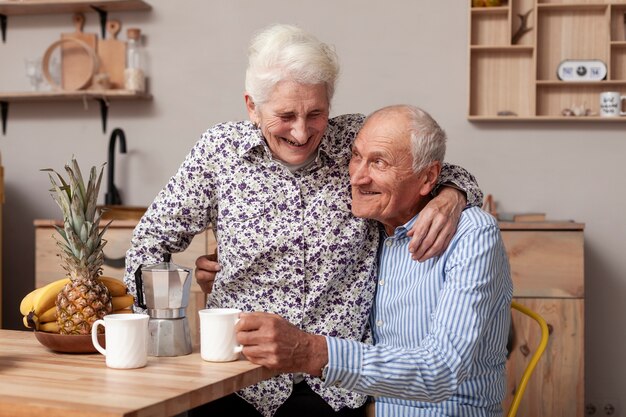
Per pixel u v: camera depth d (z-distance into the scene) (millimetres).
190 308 3092
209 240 3076
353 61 3564
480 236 1664
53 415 1180
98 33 3742
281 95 1656
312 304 1825
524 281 3002
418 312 1762
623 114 3369
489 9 3420
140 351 1466
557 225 2984
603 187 3455
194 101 3686
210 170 1873
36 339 1785
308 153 1753
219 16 3656
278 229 1824
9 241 3824
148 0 3709
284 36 1678
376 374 1505
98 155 3768
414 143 1694
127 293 1896
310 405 1877
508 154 3496
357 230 1832
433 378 1535
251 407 1894
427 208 1710
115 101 3738
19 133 3824
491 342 1770
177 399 1254
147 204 3725
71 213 1613
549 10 3445
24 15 3797
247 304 1857
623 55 3438
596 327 3467
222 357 1518
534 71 3400
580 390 2979
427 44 3520
